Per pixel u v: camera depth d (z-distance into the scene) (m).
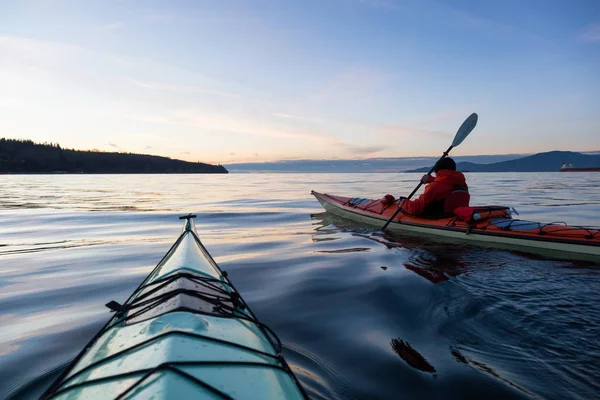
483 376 2.15
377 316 3.07
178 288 2.28
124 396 1.25
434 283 3.84
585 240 4.93
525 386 2.06
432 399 1.96
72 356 2.49
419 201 6.82
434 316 3.03
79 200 16.44
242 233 7.62
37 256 5.64
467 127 6.62
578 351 2.43
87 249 6.14
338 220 9.30
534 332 2.70
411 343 2.58
